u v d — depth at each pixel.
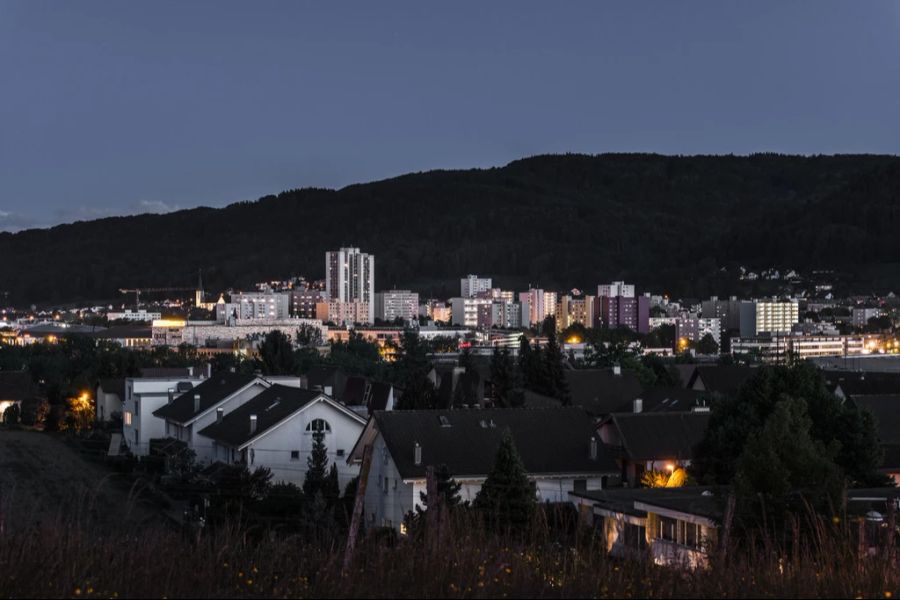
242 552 16.30
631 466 49.59
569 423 48.31
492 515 26.88
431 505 17.27
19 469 64.50
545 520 18.36
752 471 26.59
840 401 45.66
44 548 15.34
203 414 62.66
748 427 42.69
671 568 16.16
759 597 15.05
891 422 54.91
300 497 41.53
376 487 45.12
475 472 43.44
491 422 47.06
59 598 13.91
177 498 50.28
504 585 14.91
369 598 14.44
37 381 129.00
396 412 45.97
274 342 121.06
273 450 54.53
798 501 25.12
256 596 14.51
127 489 54.28
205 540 16.53
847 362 176.62
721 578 15.66
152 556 15.61
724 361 166.00
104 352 123.25
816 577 15.90
